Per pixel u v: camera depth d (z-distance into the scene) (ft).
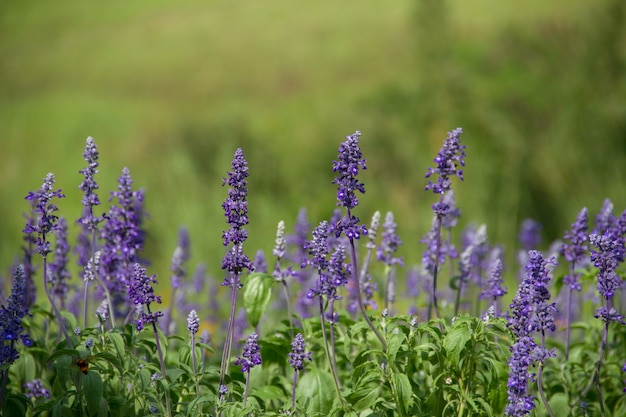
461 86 79.92
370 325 16.97
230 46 100.68
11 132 88.53
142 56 100.83
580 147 68.54
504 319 17.02
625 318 17.48
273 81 89.66
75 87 94.58
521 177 64.44
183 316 30.78
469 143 70.03
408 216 59.82
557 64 82.89
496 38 85.40
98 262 20.15
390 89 82.33
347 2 108.17
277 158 70.28
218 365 21.70
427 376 18.60
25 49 106.01
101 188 74.90
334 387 17.76
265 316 27.40
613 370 20.49
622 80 81.00
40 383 19.58
